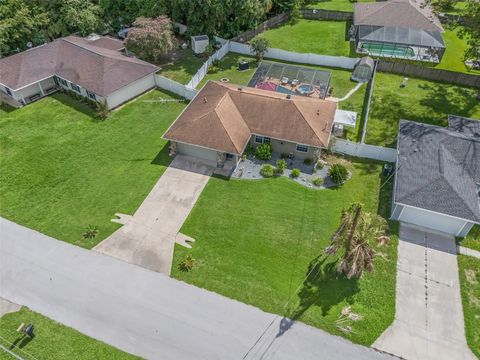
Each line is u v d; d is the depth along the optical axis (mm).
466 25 38031
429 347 19781
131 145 32750
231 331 20266
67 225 25953
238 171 30266
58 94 39344
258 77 39031
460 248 24844
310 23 54344
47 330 20219
